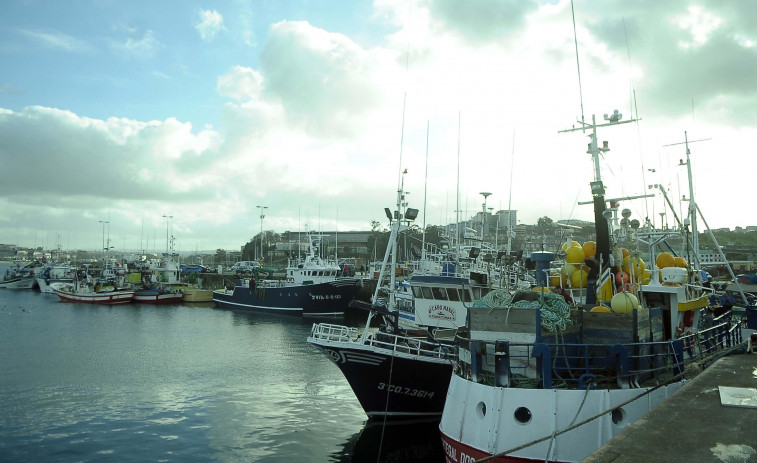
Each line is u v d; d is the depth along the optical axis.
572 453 11.52
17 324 54.78
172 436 19.70
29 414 22.50
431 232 77.12
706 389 10.77
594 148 16.95
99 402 24.42
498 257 37.66
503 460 11.83
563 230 21.05
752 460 7.22
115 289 83.50
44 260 133.38
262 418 21.94
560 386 12.25
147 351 38.56
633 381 12.17
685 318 17.42
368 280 69.06
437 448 18.53
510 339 12.76
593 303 15.73
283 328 52.69
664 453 7.50
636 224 17.97
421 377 20.22
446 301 23.72
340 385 27.88
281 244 136.88
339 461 17.36
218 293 76.81
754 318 20.36
